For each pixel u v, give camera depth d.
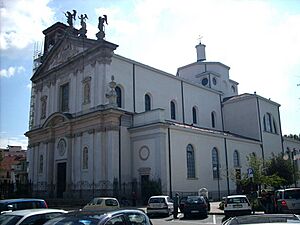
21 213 9.02
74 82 39.53
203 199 23.30
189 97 45.56
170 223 19.52
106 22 37.84
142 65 39.75
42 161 42.19
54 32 50.78
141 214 7.83
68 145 38.00
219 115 50.38
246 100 49.12
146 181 32.41
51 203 35.22
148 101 40.09
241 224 5.23
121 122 34.97
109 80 35.94
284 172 36.03
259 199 24.92
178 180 33.38
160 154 32.34
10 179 66.06
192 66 54.06
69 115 38.34
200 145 37.06
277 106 52.88
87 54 38.06
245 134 48.41
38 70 45.78
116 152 33.81
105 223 6.52
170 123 34.25
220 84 53.12
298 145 56.09
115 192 32.56
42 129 41.84
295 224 4.90
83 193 35.19
